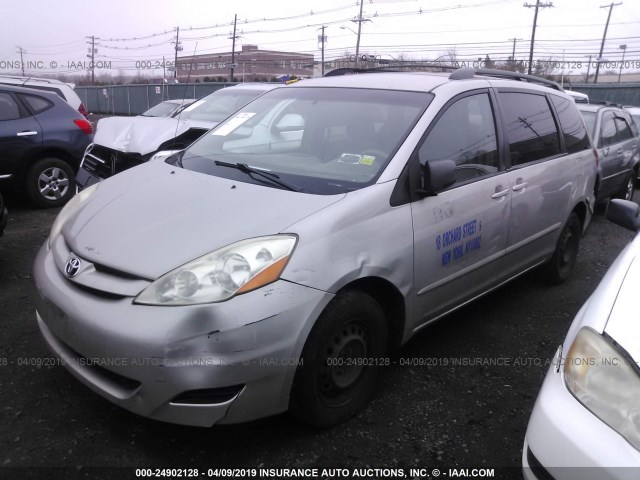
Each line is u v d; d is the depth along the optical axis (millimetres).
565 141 4633
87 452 2555
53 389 3021
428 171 2941
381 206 2814
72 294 2520
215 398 2320
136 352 2250
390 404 3014
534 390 3219
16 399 2922
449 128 3357
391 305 3002
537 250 4293
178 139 6133
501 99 3928
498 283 3893
